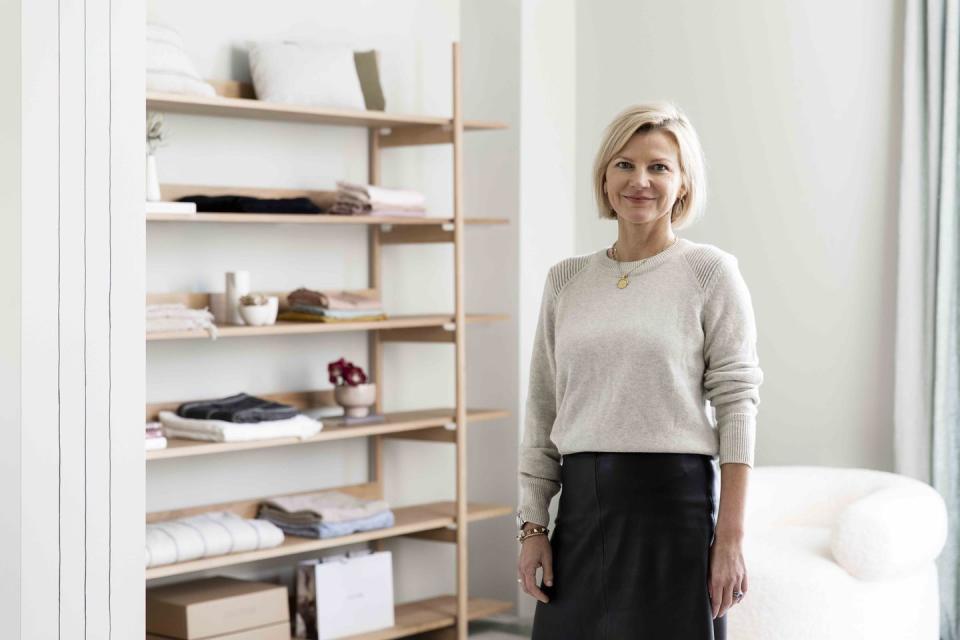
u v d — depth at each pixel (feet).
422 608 14.89
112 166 9.16
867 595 10.93
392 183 15.23
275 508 13.46
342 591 13.47
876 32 14.02
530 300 15.99
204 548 12.10
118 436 9.20
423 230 14.46
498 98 15.92
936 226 13.32
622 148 7.41
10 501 8.70
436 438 14.53
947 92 13.12
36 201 8.76
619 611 7.29
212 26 13.32
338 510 13.28
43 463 8.80
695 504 7.22
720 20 15.30
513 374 15.92
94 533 9.07
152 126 12.16
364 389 13.85
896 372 13.60
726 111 15.26
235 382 13.61
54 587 8.86
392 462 15.29
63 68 8.87
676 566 7.17
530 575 7.80
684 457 7.25
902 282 13.52
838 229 14.35
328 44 13.74
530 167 15.96
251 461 13.78
